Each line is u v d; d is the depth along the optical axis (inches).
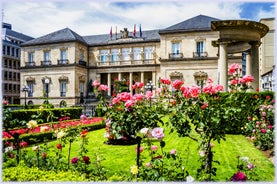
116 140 434.0
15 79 2792.8
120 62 1918.1
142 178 190.2
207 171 198.4
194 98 209.2
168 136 517.3
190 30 1620.3
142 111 234.7
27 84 1973.4
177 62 1641.2
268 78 1207.6
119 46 1935.3
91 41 2094.0
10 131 251.1
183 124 211.0
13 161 226.5
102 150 390.3
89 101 1845.5
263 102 435.2
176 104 220.5
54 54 1913.1
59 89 1881.2
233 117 205.3
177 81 221.5
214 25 674.8
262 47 1572.3
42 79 1932.8
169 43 1673.2
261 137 378.9
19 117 633.0
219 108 203.2
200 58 1594.5
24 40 2967.5
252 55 698.2
